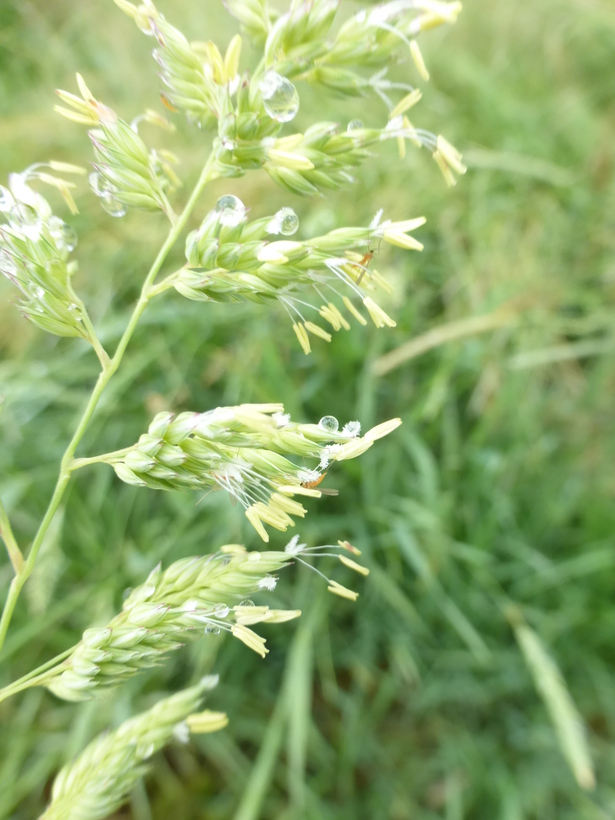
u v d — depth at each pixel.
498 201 0.20
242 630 0.05
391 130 0.05
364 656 0.17
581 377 0.19
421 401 0.17
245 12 0.05
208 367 0.18
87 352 0.18
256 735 0.16
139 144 0.05
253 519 0.05
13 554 0.05
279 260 0.05
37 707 0.16
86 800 0.06
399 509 0.17
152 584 0.06
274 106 0.05
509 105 0.22
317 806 0.16
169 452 0.05
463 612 0.17
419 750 0.17
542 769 0.17
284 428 0.05
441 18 0.05
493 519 0.17
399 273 0.18
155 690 0.16
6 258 0.05
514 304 0.17
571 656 0.18
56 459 0.17
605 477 0.18
